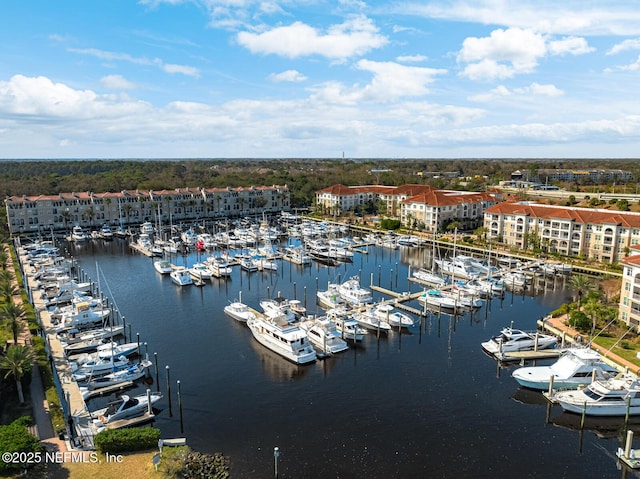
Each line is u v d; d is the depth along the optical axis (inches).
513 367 2476.6
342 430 1905.8
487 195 7229.3
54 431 1770.4
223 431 1894.7
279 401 2130.9
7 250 5324.8
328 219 7721.5
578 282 3353.8
